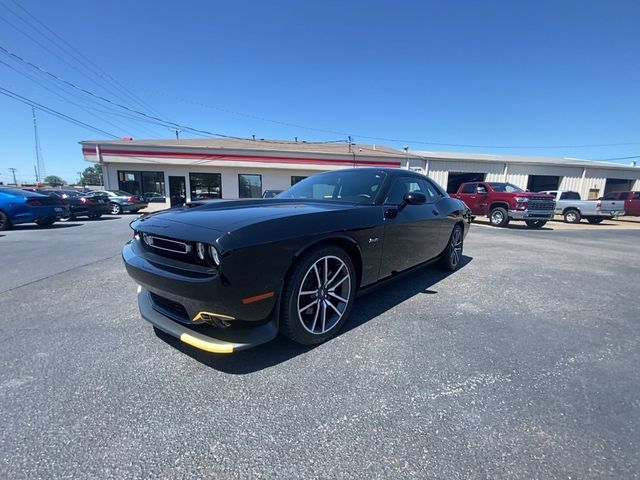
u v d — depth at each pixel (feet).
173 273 6.22
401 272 10.52
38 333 8.00
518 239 26.84
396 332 8.21
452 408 5.46
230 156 60.23
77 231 28.37
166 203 61.05
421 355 7.14
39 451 4.48
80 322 8.65
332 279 7.73
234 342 6.21
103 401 5.53
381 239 8.95
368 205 9.06
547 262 16.98
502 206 39.60
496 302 10.52
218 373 6.37
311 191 11.21
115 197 52.19
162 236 6.54
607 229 41.16
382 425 5.05
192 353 7.10
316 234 7.00
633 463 4.40
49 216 30.68
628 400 5.76
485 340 7.88
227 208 8.20
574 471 4.26
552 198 38.34
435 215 12.11
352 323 8.71
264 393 5.78
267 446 4.64
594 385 6.18
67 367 6.52
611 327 8.80
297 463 4.35
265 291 6.24
